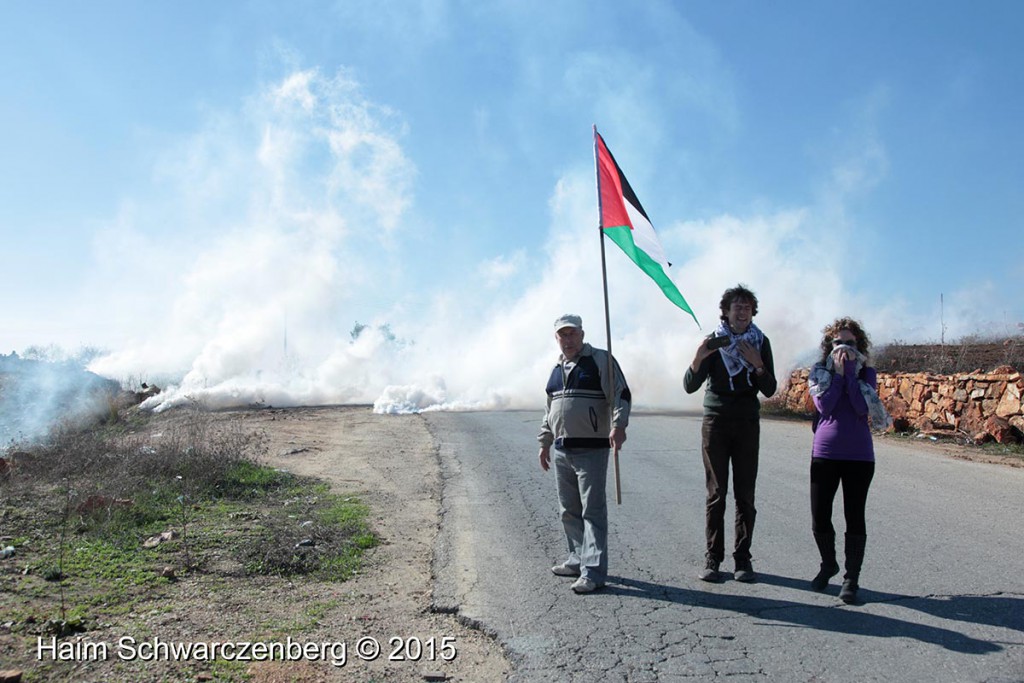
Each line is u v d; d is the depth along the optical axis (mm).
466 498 9062
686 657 4699
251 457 11344
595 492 5977
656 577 6180
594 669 4566
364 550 7059
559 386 6094
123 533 7082
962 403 13930
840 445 5570
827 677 4391
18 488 8297
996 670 4414
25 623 5102
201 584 6035
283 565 6492
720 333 5941
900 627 5051
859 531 5535
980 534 7203
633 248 6727
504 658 4789
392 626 5328
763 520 7855
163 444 10352
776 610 5418
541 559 6727
